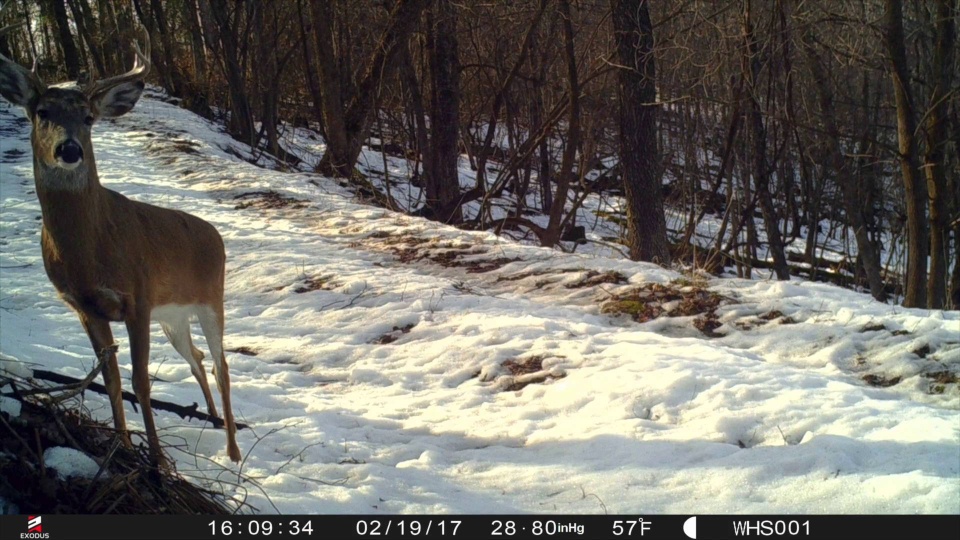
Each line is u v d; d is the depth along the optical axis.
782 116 19.94
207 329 5.73
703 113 27.36
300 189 18.25
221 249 5.84
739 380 7.09
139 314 5.06
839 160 21.92
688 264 19.03
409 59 23.28
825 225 35.94
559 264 11.64
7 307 9.91
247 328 9.92
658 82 18.45
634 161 15.81
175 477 4.71
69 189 4.73
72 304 4.98
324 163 23.66
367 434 6.48
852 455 5.48
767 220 22.06
